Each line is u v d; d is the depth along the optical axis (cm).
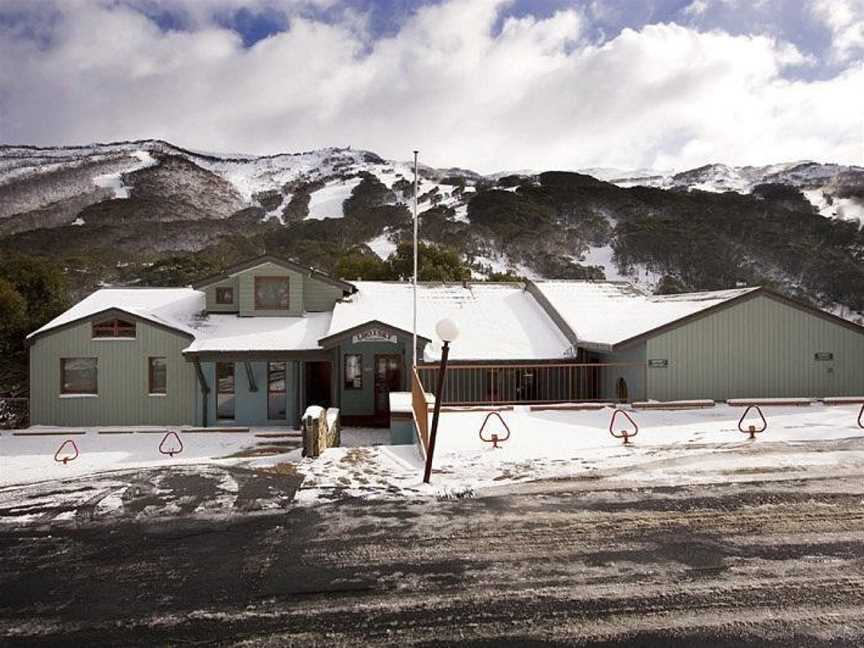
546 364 1881
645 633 526
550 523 792
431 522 806
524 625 543
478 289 2431
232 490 983
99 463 1321
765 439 1243
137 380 1875
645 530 761
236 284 2103
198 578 655
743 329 1823
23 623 565
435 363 1861
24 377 2498
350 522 816
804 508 829
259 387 1902
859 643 508
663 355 1769
